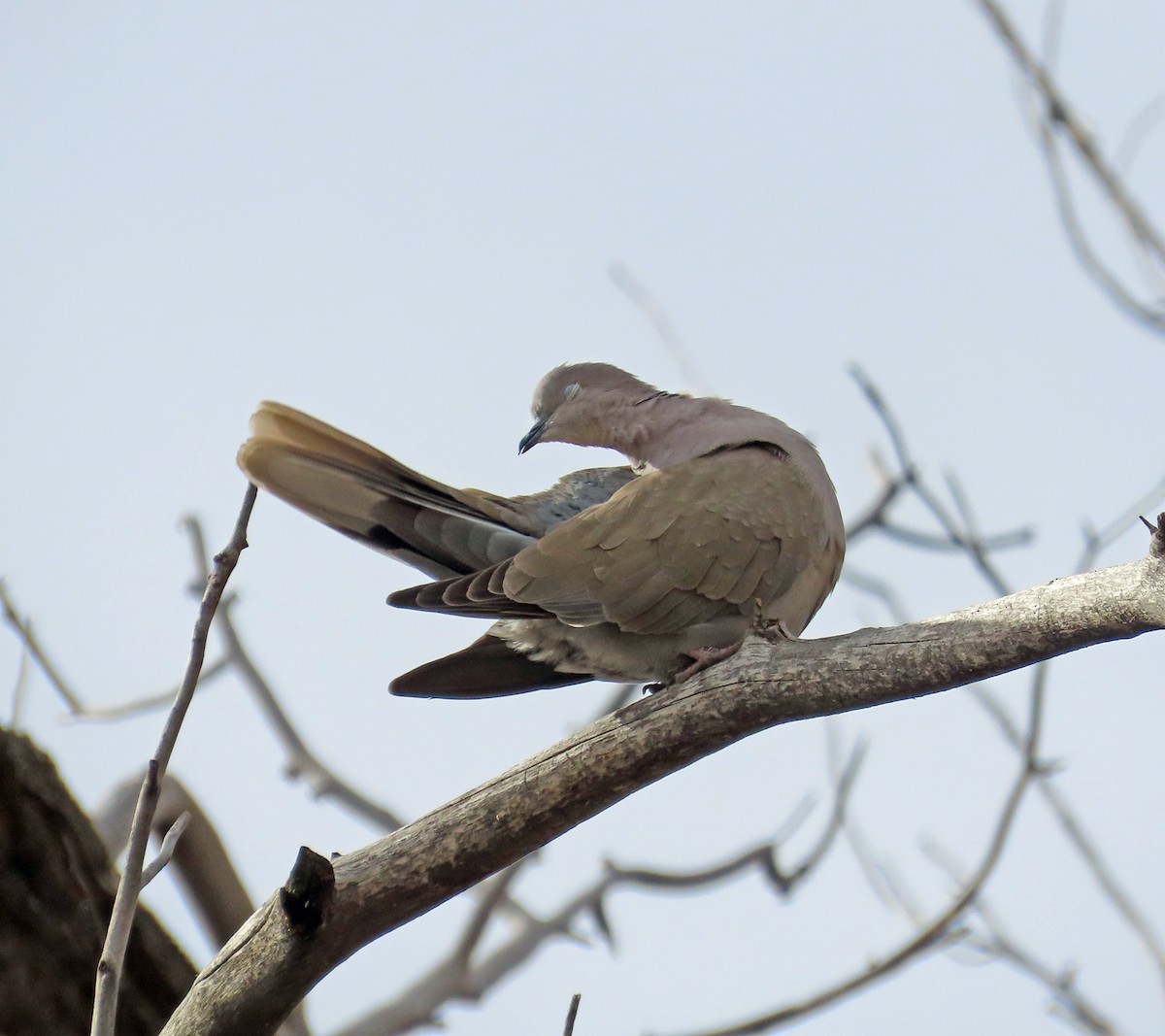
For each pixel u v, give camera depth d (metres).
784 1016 10.02
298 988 6.58
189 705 5.96
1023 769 10.09
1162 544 5.77
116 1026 7.48
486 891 11.83
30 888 7.20
